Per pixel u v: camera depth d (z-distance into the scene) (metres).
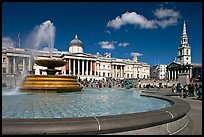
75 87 13.77
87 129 3.70
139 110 6.33
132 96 11.59
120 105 7.50
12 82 36.66
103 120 3.90
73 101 8.56
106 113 5.73
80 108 6.61
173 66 111.75
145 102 8.55
